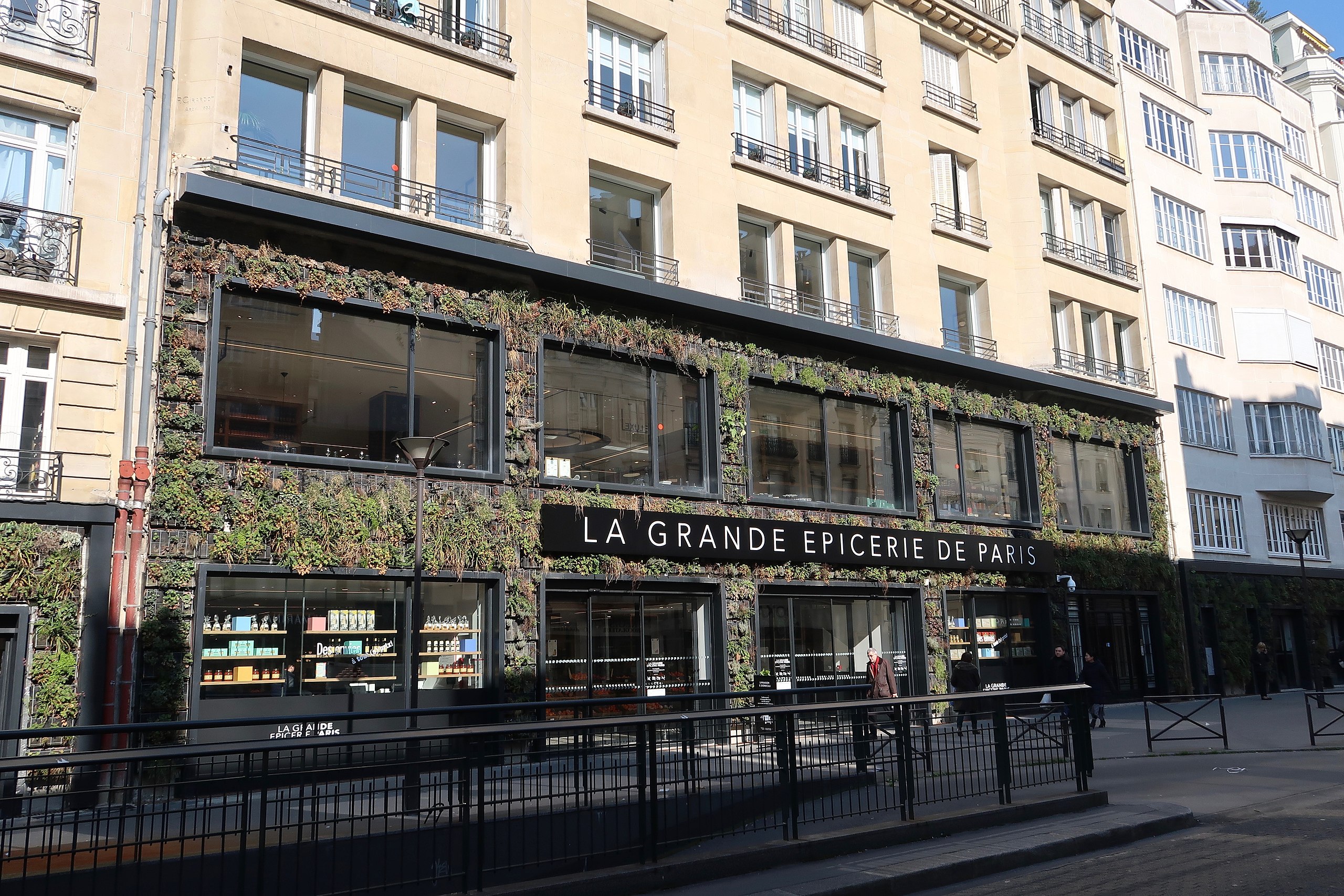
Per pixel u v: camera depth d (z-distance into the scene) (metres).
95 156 13.14
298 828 6.34
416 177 15.61
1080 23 29.09
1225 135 33.56
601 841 7.41
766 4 21.53
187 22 14.10
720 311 18.39
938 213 24.03
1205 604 28.00
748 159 20.22
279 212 13.65
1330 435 35.09
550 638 15.88
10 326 12.20
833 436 20.61
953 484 22.67
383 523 14.26
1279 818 9.89
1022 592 23.05
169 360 13.02
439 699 14.57
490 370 15.98
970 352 24.41
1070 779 10.67
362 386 14.75
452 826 6.82
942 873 7.80
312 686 13.57
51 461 12.27
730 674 17.70
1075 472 25.81
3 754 11.21
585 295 17.08
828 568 19.50
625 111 18.77
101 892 5.79
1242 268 32.69
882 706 9.24
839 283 21.34
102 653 12.05
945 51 25.42
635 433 17.62
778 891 7.17
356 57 15.16
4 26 12.78
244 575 13.20
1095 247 27.98
